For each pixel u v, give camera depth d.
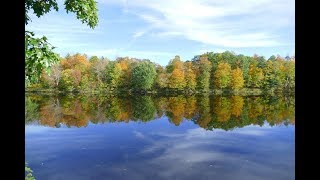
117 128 24.89
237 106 42.84
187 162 14.84
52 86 60.31
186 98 57.19
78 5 4.44
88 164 14.40
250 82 69.56
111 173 13.21
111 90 67.06
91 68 66.75
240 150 17.23
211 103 47.69
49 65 3.52
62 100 48.84
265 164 14.51
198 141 19.80
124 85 67.62
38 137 20.64
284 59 69.25
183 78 66.94
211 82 68.94
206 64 68.25
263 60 70.44
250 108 39.91
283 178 12.59
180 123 27.97
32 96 53.59
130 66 68.56
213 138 20.80
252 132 22.91
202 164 14.52
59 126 25.44
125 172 13.35
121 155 16.08
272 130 23.66
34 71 3.53
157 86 68.19
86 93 64.81
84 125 26.33
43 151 16.72
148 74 65.88
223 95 63.75
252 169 13.76
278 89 68.75
